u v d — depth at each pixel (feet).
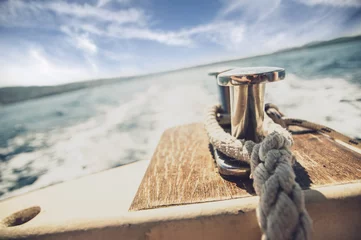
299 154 3.53
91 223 2.48
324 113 12.77
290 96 18.33
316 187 2.55
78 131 20.90
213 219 2.36
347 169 2.89
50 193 4.75
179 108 23.08
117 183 4.73
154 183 3.31
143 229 2.40
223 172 3.14
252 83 2.34
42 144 17.99
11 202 4.62
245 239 2.34
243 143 2.97
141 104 29.86
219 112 4.98
